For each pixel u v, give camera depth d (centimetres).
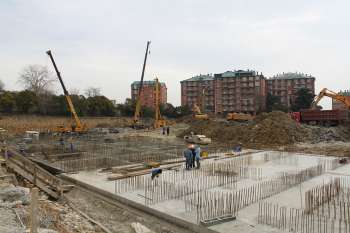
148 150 3002
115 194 1509
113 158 2489
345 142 3603
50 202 1398
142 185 1658
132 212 1346
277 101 9256
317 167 2005
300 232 1069
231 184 1678
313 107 4575
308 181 1750
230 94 10019
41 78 8119
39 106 6900
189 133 4441
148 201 1391
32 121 6147
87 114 7512
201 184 1678
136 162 2356
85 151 2922
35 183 1619
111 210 1383
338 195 1473
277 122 3684
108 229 1158
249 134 3712
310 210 1252
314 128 3928
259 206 1310
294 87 10275
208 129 4412
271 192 1523
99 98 7769
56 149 3008
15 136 4416
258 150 3047
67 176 1909
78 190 1694
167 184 1659
